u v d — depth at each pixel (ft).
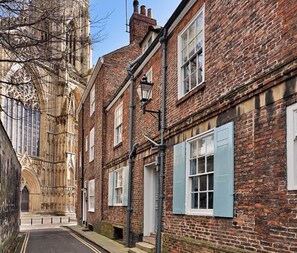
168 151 33.63
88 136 79.25
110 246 45.16
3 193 34.30
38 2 25.17
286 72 17.93
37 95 155.22
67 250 44.80
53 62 29.55
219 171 23.71
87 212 76.13
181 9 31.48
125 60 64.80
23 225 103.81
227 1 24.41
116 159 53.67
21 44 26.16
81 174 87.86
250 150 20.70
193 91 28.66
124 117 50.65
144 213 40.57
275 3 19.31
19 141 152.66
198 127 27.73
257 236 19.47
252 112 20.74
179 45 32.45
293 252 16.63
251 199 20.22
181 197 29.32
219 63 25.14
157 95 38.09
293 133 17.29
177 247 29.45
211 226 24.68
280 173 17.93
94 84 73.20
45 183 164.14
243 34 22.29
